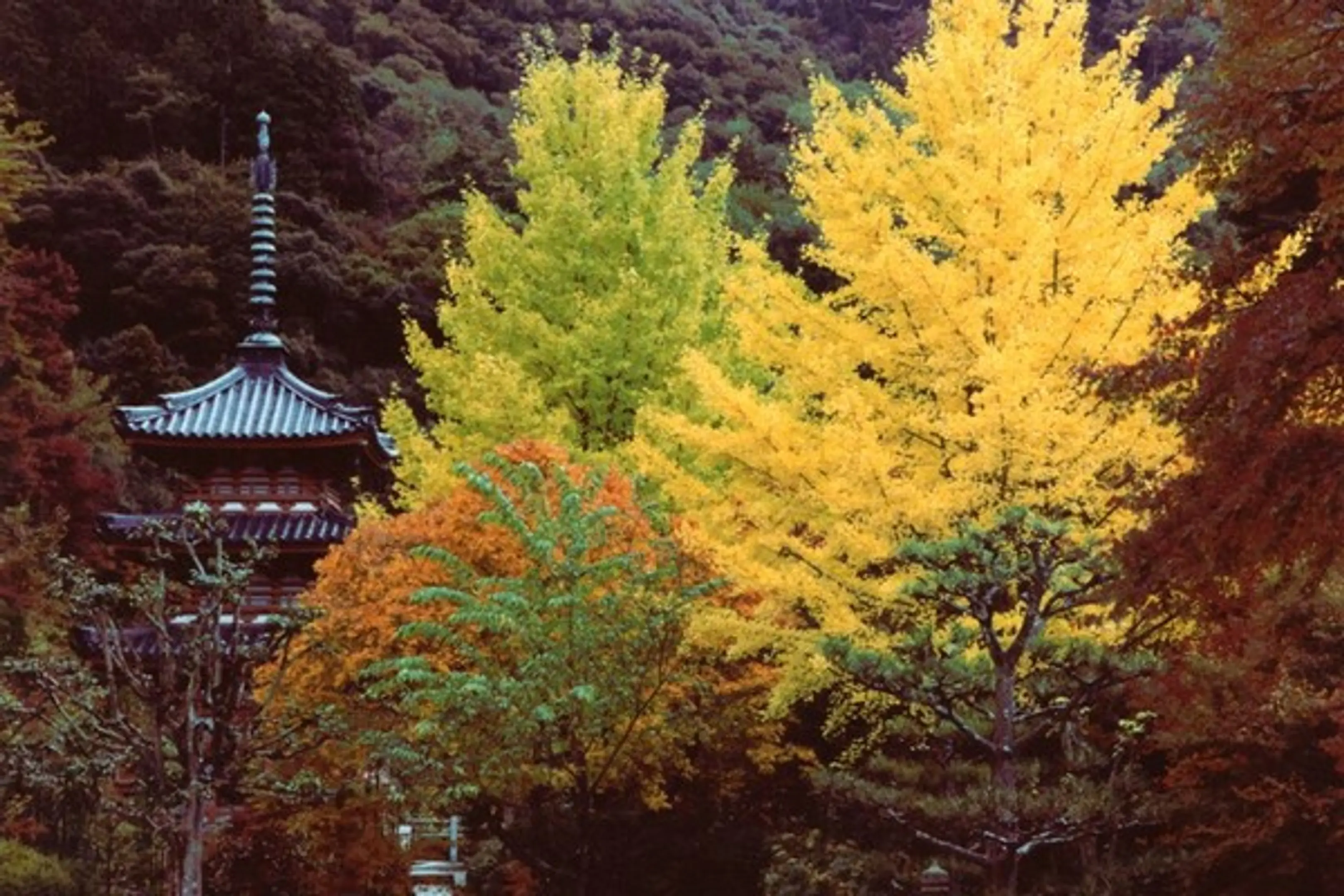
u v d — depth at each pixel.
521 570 18.58
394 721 18.12
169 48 69.38
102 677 23.95
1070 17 16.41
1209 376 9.71
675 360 22.42
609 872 18.08
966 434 13.74
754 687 17.56
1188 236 27.59
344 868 18.61
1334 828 13.16
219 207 59.38
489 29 97.88
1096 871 14.36
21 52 65.44
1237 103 9.82
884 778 16.38
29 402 37.25
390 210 71.19
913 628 15.12
